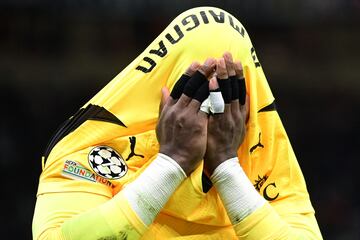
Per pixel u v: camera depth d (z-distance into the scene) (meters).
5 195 36.97
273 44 37.28
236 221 7.16
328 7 36.72
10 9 35.19
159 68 7.54
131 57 35.59
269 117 7.76
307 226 7.64
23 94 36.75
